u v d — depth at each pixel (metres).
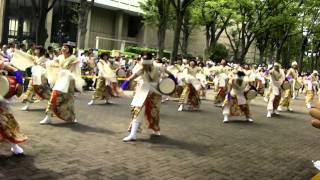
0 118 6.69
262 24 33.66
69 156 7.28
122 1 53.66
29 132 8.88
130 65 21.42
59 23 43.94
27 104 11.71
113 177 6.36
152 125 9.59
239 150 9.08
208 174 7.02
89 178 6.21
